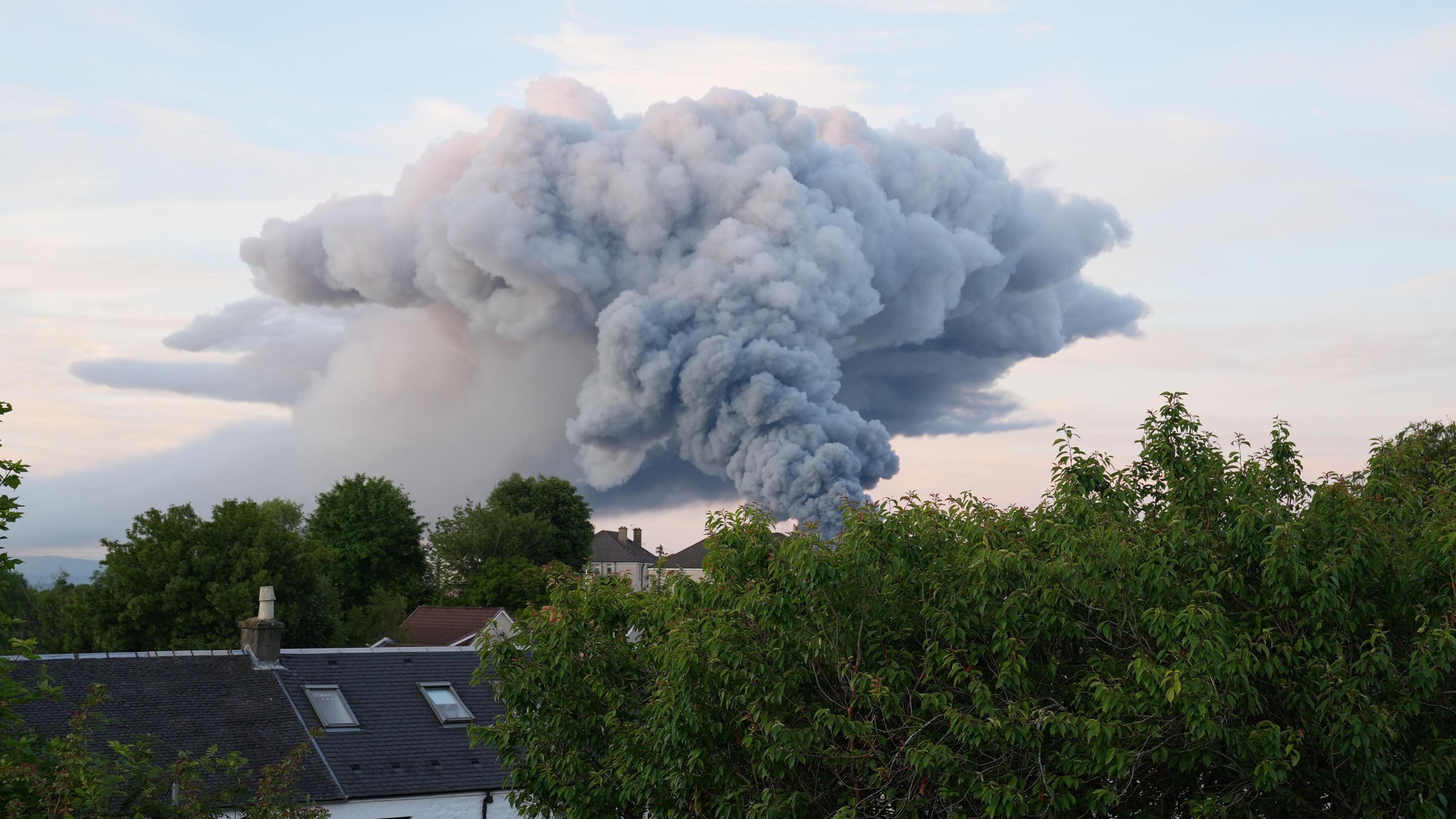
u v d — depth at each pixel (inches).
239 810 647.1
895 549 475.2
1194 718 399.9
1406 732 434.0
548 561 3850.9
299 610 1923.0
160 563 1791.3
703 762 499.2
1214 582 443.8
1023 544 473.4
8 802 462.6
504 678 593.6
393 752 965.8
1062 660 488.1
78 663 979.9
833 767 479.5
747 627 492.1
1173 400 517.0
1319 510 462.9
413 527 3117.6
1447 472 503.8
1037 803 441.4
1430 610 441.1
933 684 467.8
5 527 474.6
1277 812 457.4
